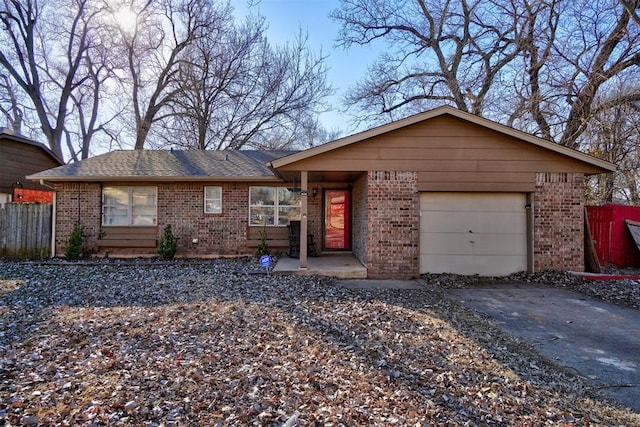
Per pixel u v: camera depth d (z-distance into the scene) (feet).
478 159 29.71
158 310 19.43
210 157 47.50
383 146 30.01
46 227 41.27
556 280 28.09
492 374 12.42
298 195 42.57
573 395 11.16
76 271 31.91
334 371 12.25
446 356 13.84
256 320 17.67
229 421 9.13
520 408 10.22
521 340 15.97
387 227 30.07
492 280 28.76
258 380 11.38
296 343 14.74
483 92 63.98
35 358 12.96
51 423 8.88
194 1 73.26
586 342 15.87
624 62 44.21
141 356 13.20
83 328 16.30
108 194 41.47
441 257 30.37
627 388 11.71
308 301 21.70
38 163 53.67
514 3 56.70
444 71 69.97
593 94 45.98
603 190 45.83
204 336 15.44
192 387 10.88
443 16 67.56
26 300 21.80
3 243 40.45
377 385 11.35
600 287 26.11
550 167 29.76
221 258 40.65
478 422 9.46
